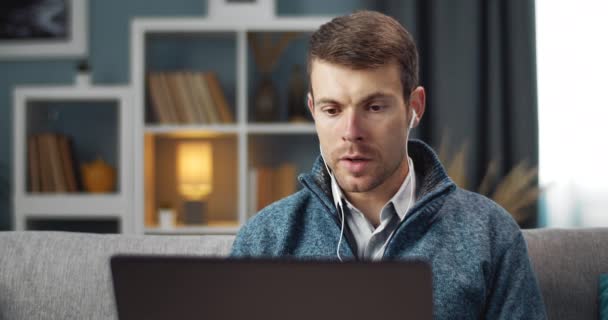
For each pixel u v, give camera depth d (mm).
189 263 725
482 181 3076
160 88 2975
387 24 1051
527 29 3051
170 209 2947
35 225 3053
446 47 3086
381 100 1016
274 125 2947
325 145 1046
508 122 3084
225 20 2938
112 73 3320
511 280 1098
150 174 3037
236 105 3254
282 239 1174
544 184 3074
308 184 1164
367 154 1022
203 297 724
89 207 2926
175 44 3254
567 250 1347
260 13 2939
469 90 3066
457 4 3086
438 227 1130
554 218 3070
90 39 3328
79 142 3246
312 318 710
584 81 3061
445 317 1070
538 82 3094
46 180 3008
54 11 3326
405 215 1111
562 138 3072
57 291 1310
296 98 3049
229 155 3184
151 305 734
